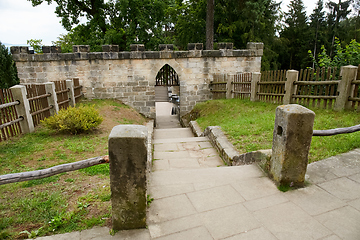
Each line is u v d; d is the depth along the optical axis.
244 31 25.03
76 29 22.62
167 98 24.77
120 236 2.64
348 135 4.96
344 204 3.05
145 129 2.71
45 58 13.08
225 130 7.21
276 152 3.57
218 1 23.58
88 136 7.31
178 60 14.12
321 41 35.00
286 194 3.34
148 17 20.58
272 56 27.12
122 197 2.64
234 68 14.90
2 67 18.28
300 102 8.10
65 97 10.41
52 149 5.88
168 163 5.85
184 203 3.23
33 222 2.93
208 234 2.63
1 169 4.58
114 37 20.39
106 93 13.95
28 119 7.14
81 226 2.82
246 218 2.87
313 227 2.67
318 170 3.89
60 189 3.75
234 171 4.16
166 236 2.62
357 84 6.35
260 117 7.85
